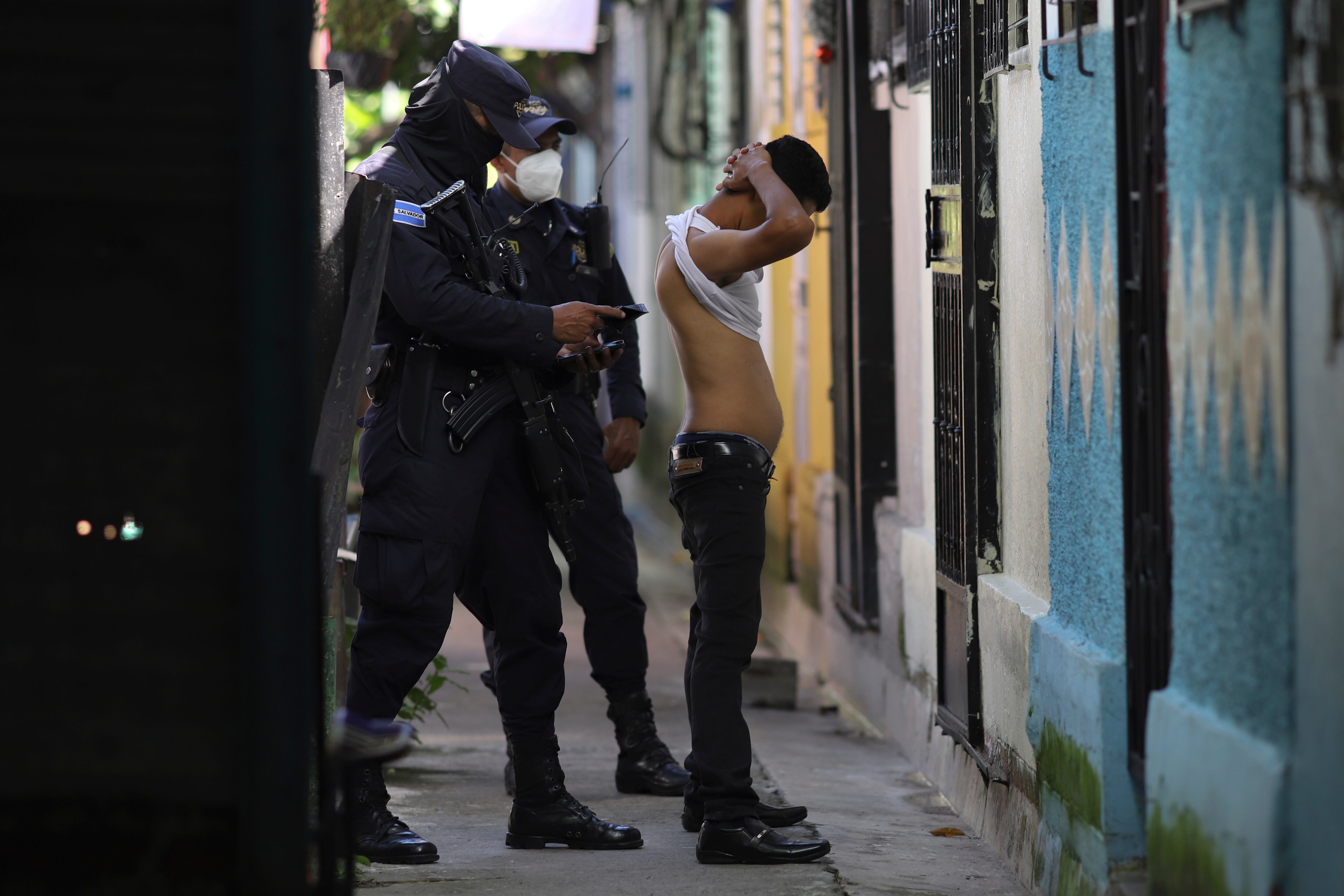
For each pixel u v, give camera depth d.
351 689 16.03
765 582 38.53
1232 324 10.32
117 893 10.03
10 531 9.95
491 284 16.38
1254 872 9.82
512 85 16.59
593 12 29.28
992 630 17.06
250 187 9.91
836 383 27.91
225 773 10.03
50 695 9.98
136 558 10.00
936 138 19.30
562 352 16.78
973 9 17.31
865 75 24.88
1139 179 12.48
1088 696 13.30
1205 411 10.86
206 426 10.02
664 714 26.38
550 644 16.69
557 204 19.72
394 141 16.80
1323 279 8.91
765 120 38.47
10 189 9.90
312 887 10.25
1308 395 9.13
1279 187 9.54
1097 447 13.74
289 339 9.95
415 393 16.05
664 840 16.78
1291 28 9.37
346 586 20.25
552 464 16.48
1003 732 16.73
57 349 9.95
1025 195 16.14
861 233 25.12
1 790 9.98
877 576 25.84
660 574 51.19
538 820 16.33
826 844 15.66
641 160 66.12
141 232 9.97
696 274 15.34
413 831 17.31
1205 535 10.92
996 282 17.42
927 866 15.98
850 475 26.69
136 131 9.95
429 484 15.91
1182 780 11.12
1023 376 16.41
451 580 16.11
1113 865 12.93
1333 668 8.88
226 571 10.03
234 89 9.98
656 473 65.38
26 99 9.90
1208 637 10.91
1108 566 13.48
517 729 16.47
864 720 26.62
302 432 10.00
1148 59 11.96
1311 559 9.14
